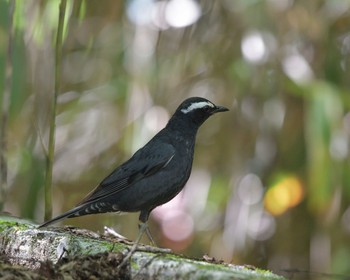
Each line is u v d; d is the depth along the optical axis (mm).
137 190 10008
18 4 11836
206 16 14477
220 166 14648
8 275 7324
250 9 13836
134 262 7461
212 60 14398
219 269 7105
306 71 13602
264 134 14367
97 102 14992
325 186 12562
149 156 10086
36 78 13656
